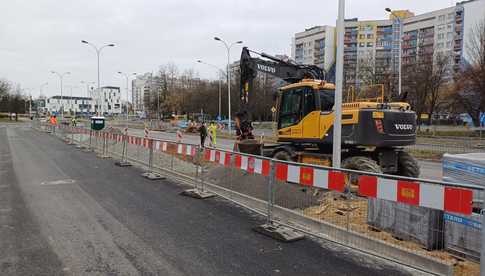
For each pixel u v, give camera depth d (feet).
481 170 18.51
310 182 19.31
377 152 32.94
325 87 35.53
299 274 15.25
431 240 17.17
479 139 93.04
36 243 18.51
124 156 48.67
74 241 18.84
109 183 34.32
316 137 34.45
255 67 43.52
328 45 252.83
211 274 15.17
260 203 24.50
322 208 22.45
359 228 19.83
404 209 18.33
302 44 337.31
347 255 17.35
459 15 248.11
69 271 15.39
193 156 32.53
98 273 15.21
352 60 242.37
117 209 25.03
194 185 33.04
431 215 17.16
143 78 473.67
